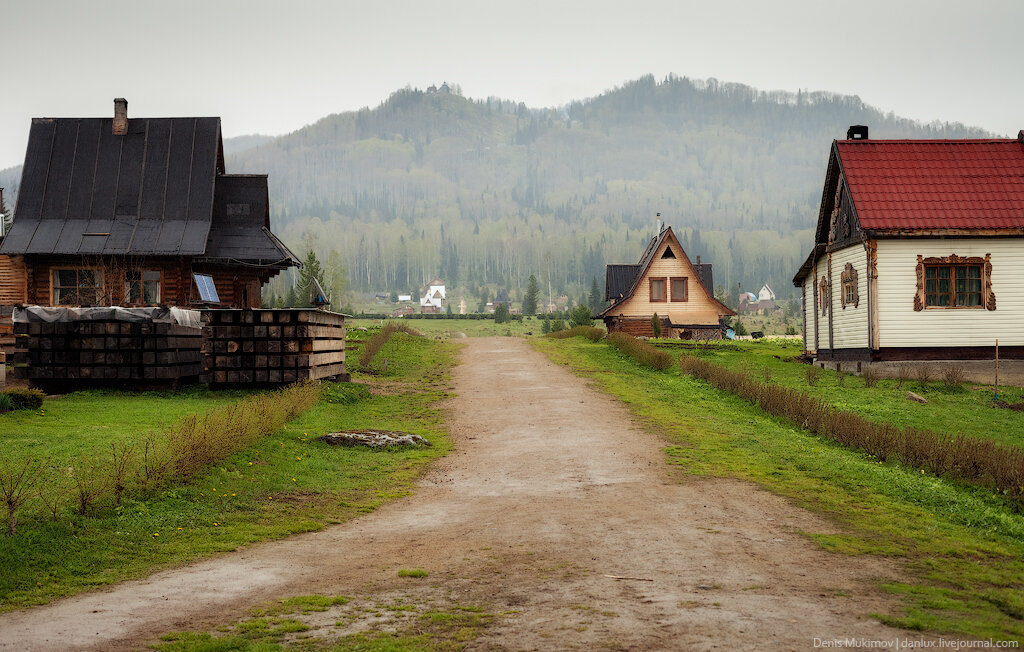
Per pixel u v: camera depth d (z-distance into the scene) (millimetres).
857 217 32125
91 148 36250
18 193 35375
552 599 8766
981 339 32094
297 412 21125
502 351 41938
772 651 7105
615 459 17734
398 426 22172
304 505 13883
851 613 8250
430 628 7953
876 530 12172
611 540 11398
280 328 24781
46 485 13031
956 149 34344
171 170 35969
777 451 18547
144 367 24609
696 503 13797
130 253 33719
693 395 27312
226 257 35500
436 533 12211
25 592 9398
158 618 8500
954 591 9172
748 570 9891
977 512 13461
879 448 18188
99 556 10672
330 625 8148
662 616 8078
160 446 15477
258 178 37750
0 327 27500
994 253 32156
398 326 53375
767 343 50688
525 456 18391
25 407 19984
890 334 32000
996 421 22984
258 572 10273
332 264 184500
